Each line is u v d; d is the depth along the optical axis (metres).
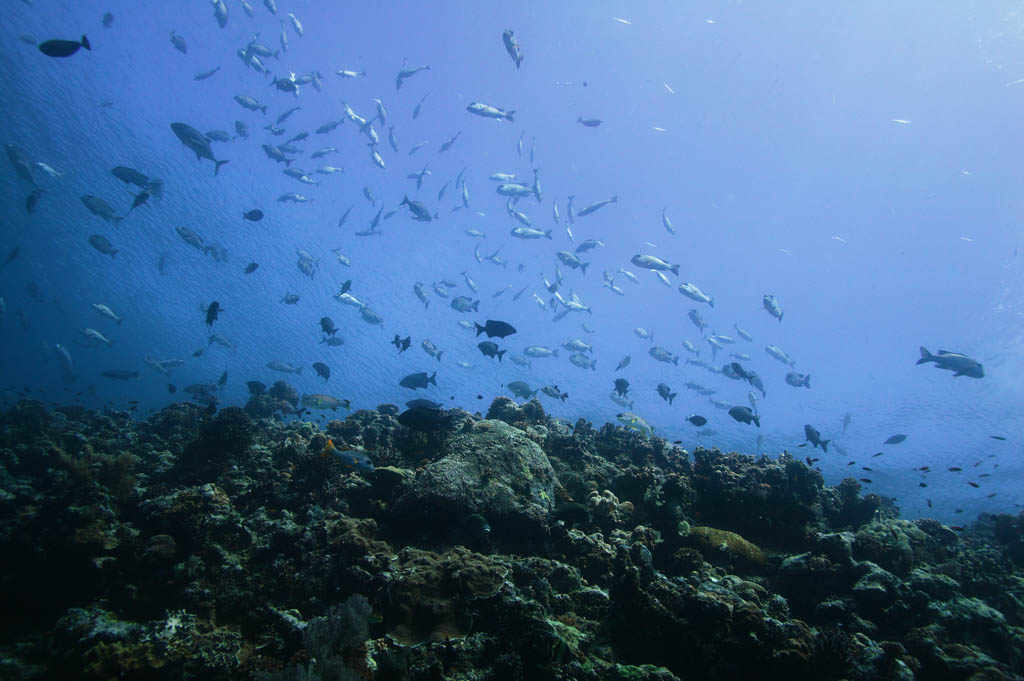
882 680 3.77
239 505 6.03
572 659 3.77
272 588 4.67
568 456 7.31
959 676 3.93
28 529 5.20
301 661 3.50
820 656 3.83
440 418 6.42
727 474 6.86
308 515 5.66
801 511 6.58
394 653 3.59
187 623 4.16
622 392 10.15
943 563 6.14
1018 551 7.36
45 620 4.57
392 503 5.73
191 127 10.12
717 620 4.00
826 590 5.11
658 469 7.56
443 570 4.30
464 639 3.79
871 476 19.70
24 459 7.71
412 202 15.01
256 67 15.17
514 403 8.59
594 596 4.57
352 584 4.41
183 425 9.99
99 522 5.22
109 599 4.66
